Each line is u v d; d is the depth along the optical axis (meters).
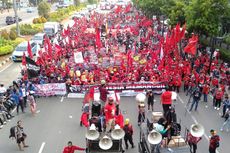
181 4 46.12
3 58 43.69
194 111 26.09
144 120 21.95
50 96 29.91
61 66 33.66
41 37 50.88
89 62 35.12
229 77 30.55
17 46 45.06
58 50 38.75
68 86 29.72
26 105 27.62
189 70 32.12
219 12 35.59
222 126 22.77
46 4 76.19
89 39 48.62
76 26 61.12
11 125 23.95
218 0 34.78
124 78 29.88
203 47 43.31
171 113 16.38
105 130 17.47
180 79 30.47
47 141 21.48
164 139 15.23
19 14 92.56
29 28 61.06
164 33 55.91
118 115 18.75
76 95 29.72
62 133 22.64
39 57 35.12
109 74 30.91
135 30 57.84
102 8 107.62
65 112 26.23
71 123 24.23
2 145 21.05
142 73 31.17
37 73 30.59
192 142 17.27
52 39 52.47
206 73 32.28
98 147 16.22
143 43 46.09
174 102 27.38
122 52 41.97
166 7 54.50
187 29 39.47
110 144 15.70
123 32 56.25
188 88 29.67
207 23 35.84
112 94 23.12
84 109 22.30
